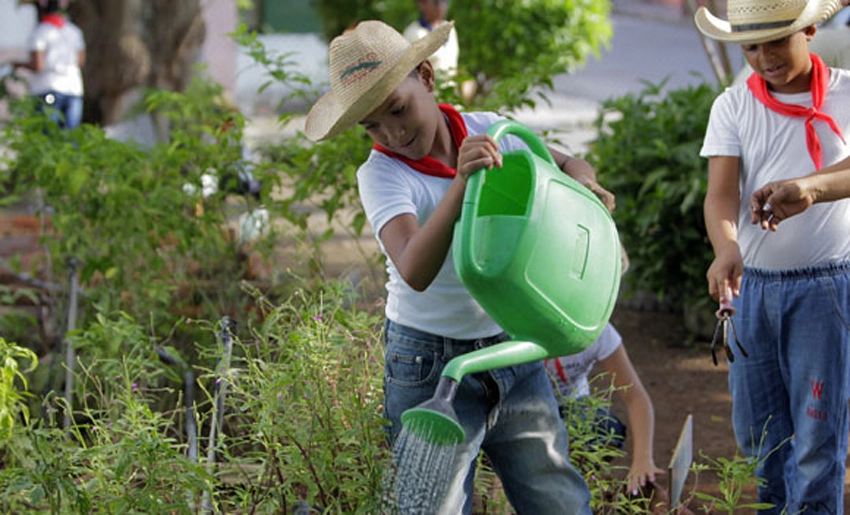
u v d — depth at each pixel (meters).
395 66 2.50
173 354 3.90
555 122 12.88
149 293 4.95
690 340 6.17
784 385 3.49
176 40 8.48
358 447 3.11
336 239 7.21
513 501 2.90
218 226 5.27
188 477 2.88
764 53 3.22
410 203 2.64
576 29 11.05
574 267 2.50
